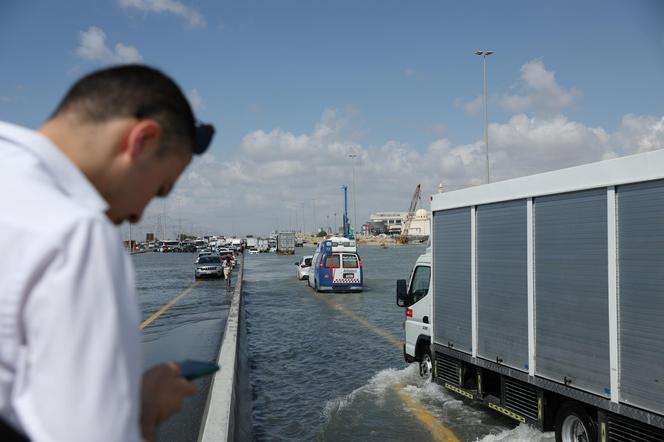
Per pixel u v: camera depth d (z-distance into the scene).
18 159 1.04
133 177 1.17
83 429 0.87
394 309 21.45
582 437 5.43
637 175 4.62
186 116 1.23
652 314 4.48
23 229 0.92
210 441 4.56
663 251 4.38
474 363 7.20
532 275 6.02
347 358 12.24
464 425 7.25
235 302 17.64
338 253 28.81
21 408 0.89
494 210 6.80
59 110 1.16
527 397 6.18
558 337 5.61
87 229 0.95
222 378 6.80
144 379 1.21
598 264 5.07
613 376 4.86
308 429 7.58
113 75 1.16
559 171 5.60
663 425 4.34
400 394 8.81
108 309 0.93
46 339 0.88
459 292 7.64
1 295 0.89
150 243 142.62
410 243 175.62
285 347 13.77
